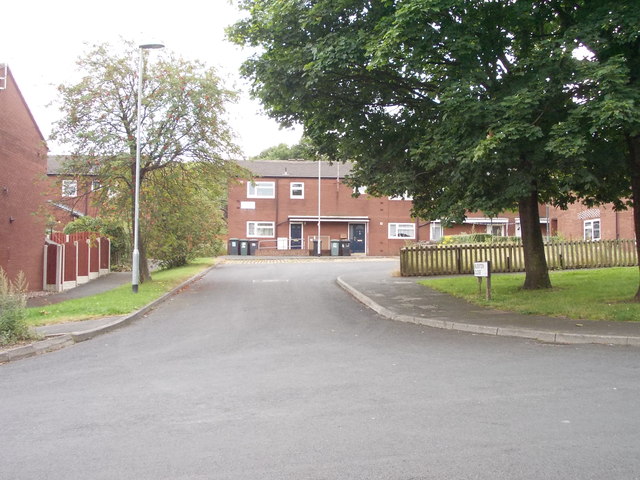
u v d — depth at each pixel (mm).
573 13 11938
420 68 11852
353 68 12352
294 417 5434
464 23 11000
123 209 20156
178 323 12133
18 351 8852
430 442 4668
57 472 4207
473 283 17156
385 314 12828
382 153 13930
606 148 11531
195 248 30453
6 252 18734
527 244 15000
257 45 13750
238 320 12312
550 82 10188
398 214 40656
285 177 39969
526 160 10805
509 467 4121
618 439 4648
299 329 11000
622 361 7688
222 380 7000
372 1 11859
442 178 12672
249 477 4051
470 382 6648
